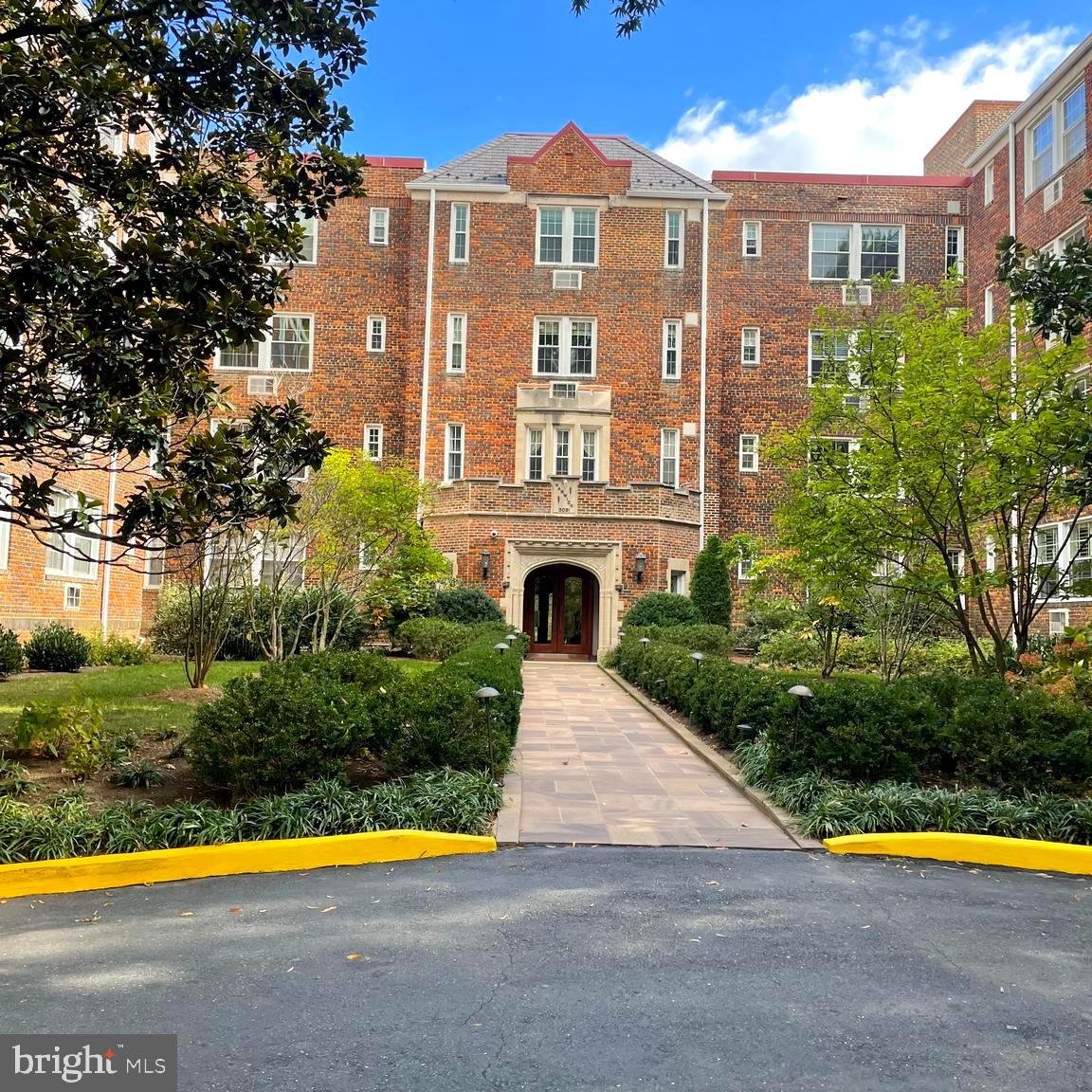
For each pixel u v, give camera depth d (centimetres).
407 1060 344
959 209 2778
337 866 616
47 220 724
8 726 1012
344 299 2730
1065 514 2047
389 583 1903
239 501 750
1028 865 630
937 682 869
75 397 737
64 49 698
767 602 2066
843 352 2622
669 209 2692
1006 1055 351
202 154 789
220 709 720
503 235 2672
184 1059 344
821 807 693
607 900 538
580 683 1789
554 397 2602
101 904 540
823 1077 333
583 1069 337
